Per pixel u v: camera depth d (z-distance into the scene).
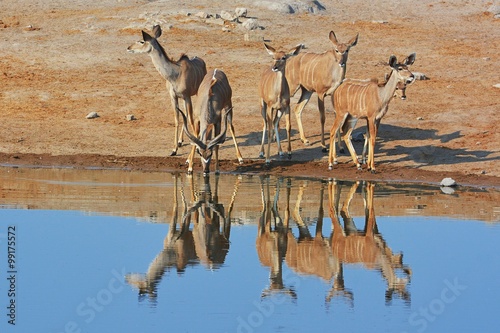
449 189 39.97
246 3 73.62
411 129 49.16
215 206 36.69
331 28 69.44
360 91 41.91
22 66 59.31
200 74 46.22
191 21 68.94
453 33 69.50
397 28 70.06
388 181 41.66
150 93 55.66
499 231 32.53
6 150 46.78
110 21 69.50
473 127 49.50
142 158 45.97
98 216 34.72
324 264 29.34
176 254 30.42
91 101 54.00
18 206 35.94
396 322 24.44
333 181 41.62
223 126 41.56
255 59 61.91
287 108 44.25
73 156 46.25
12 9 73.69
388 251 30.62
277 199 37.81
